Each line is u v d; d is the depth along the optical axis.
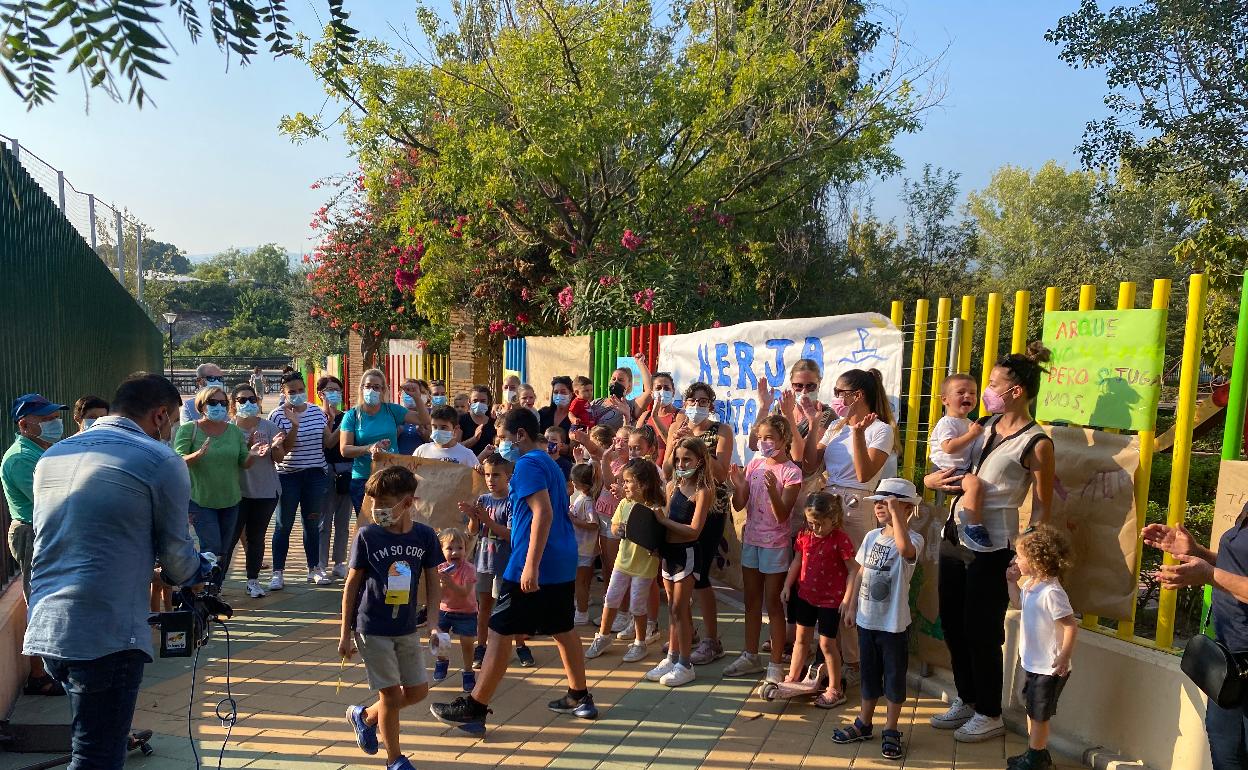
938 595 5.22
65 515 3.40
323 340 30.36
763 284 17.55
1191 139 15.05
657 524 5.91
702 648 6.33
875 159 15.72
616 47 13.88
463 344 17.16
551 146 13.66
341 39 1.55
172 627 3.87
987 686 4.89
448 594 5.72
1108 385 4.83
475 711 5.04
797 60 14.84
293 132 14.38
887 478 5.13
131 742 4.69
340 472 8.50
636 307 12.78
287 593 8.16
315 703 5.54
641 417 7.93
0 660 4.98
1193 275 4.47
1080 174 35.62
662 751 4.86
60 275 7.63
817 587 5.37
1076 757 4.66
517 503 5.09
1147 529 3.66
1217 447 10.47
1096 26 15.26
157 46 1.10
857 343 6.60
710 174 15.10
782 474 5.77
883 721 5.24
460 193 14.97
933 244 21.89
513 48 13.98
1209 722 3.47
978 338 17.16
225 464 7.24
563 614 5.18
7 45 1.08
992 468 4.78
